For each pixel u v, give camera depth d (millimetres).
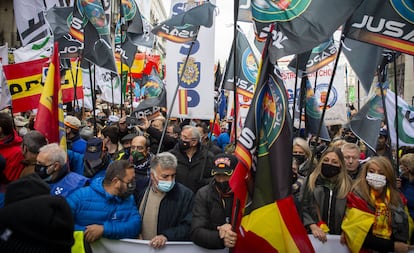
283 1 3408
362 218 3719
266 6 3412
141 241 3783
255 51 7180
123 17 7887
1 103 6906
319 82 9125
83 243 3527
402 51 3492
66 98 8781
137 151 4875
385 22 3518
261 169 3393
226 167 3727
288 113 3336
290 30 3365
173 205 3975
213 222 3770
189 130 5297
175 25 5055
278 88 3365
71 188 3842
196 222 3738
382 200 3766
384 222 3688
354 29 3557
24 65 7047
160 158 3891
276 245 3314
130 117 6801
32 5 7750
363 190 3807
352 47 4805
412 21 3473
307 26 3350
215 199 3818
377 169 3752
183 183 5215
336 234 3854
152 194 4039
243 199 3393
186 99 5703
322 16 3346
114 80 11156
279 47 3373
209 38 5648
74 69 9180
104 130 6352
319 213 3928
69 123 6082
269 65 3430
